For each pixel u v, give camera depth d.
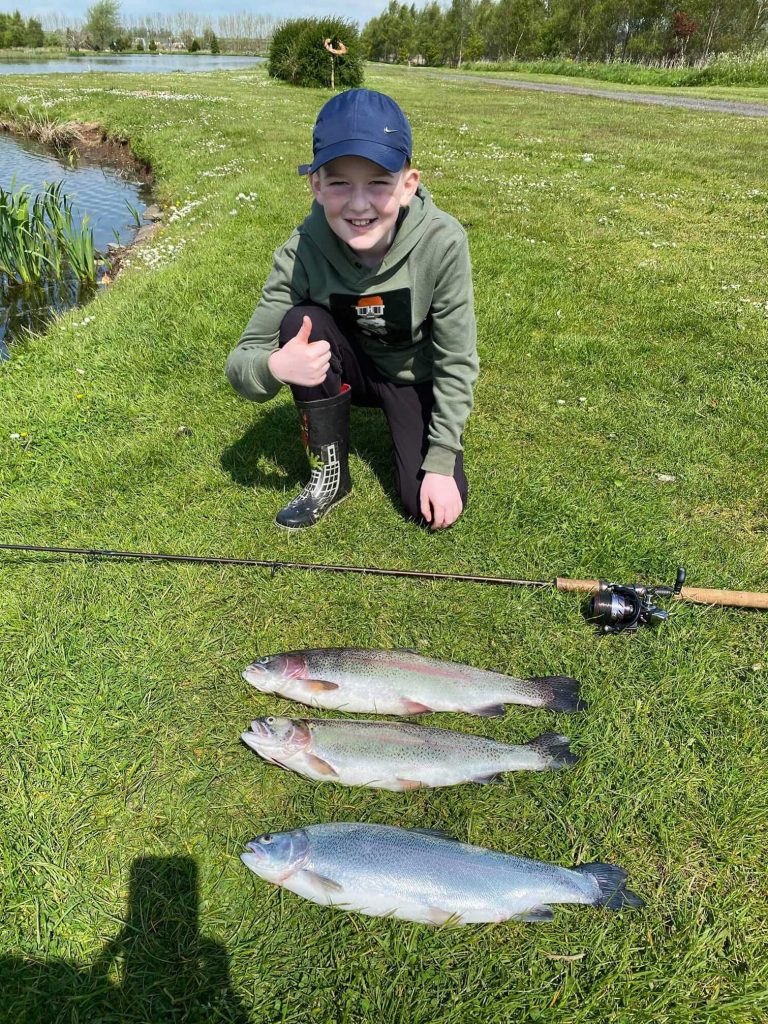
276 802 2.15
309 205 8.53
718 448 3.97
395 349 3.15
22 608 2.81
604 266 6.81
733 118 19.44
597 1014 1.72
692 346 5.16
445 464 3.15
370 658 2.49
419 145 13.45
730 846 2.06
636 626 2.75
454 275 2.84
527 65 51.53
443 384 3.05
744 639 2.77
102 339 5.17
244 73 37.16
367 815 2.12
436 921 1.87
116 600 2.85
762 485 3.67
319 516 3.31
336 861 1.90
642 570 3.13
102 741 2.30
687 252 7.33
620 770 2.25
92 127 17.69
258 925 1.86
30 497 3.47
